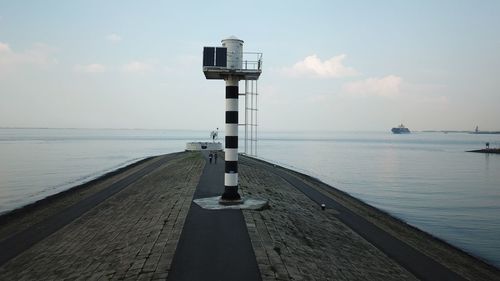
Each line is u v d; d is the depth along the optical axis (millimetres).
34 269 17297
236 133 25016
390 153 150875
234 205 24891
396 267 20359
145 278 13930
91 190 40031
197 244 17172
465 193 55281
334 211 33062
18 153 115562
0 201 40250
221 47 23734
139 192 35406
